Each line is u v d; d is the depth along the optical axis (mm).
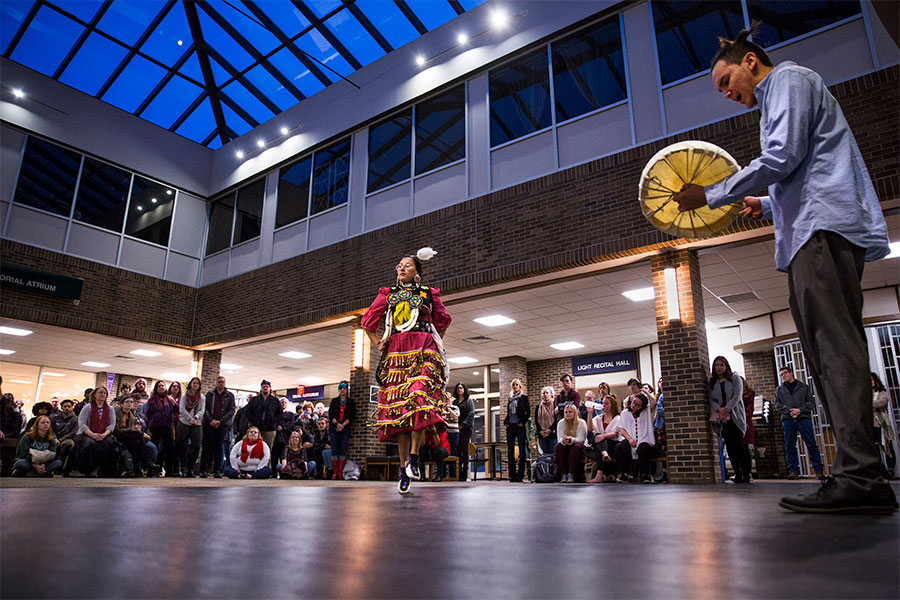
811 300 1837
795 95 1983
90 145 14000
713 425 8070
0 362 18062
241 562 877
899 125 7035
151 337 14445
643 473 8062
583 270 9531
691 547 1036
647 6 9484
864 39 7582
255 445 10219
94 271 13695
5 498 2248
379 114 12539
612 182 9094
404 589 699
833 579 739
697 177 2385
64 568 796
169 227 15273
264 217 14500
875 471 1647
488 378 18203
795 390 9141
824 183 1901
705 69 8766
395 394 3451
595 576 777
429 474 10305
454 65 11477
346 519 1627
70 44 13406
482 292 10617
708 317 13188
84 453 8289
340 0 12203
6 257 12398
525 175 10172
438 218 11016
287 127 14430
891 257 9508
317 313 12492
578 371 16750
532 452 15352
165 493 2922
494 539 1180
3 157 12781
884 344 10594
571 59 10141
